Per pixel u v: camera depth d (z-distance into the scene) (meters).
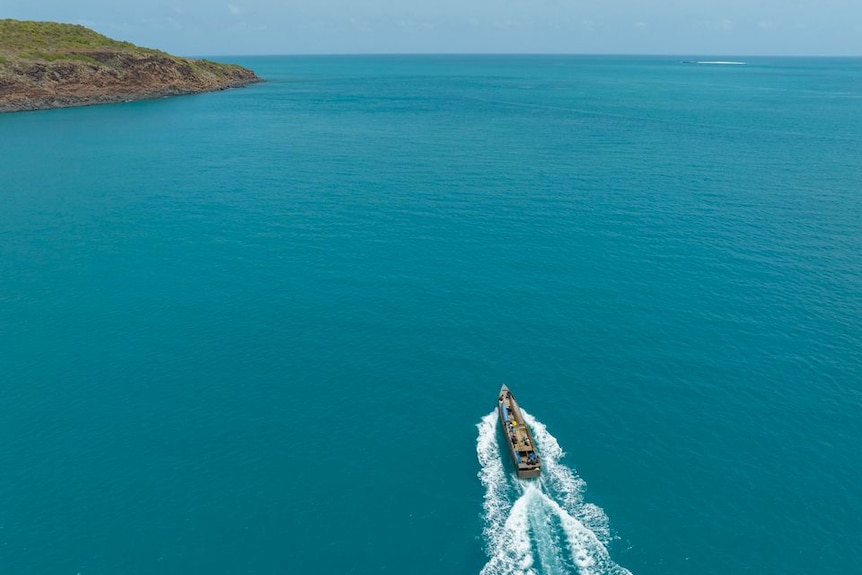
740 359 59.75
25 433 50.16
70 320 66.50
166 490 45.09
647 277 76.44
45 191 111.38
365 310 68.94
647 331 64.62
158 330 64.88
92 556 40.09
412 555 40.62
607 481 46.22
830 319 66.56
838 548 40.69
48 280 75.31
